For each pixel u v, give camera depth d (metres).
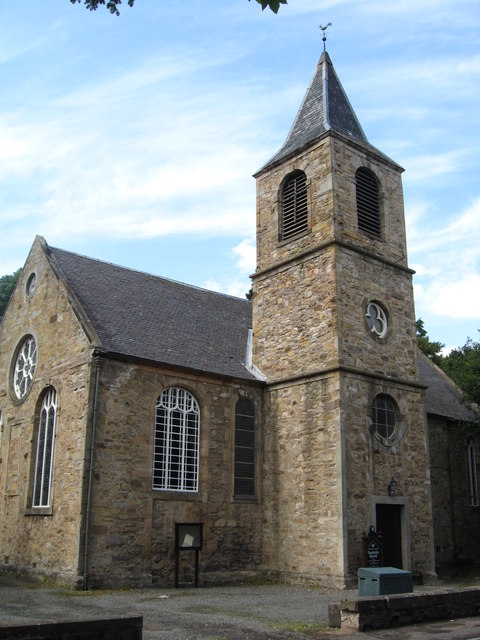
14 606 14.30
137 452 19.50
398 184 25.59
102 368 19.39
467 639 10.55
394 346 23.09
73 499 18.56
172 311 24.91
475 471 29.62
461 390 29.28
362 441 20.81
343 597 16.86
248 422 22.75
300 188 24.59
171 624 12.17
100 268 24.94
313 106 26.17
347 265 22.39
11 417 23.11
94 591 17.34
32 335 23.16
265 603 15.63
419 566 21.38
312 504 20.61
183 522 20.08
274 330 23.81
